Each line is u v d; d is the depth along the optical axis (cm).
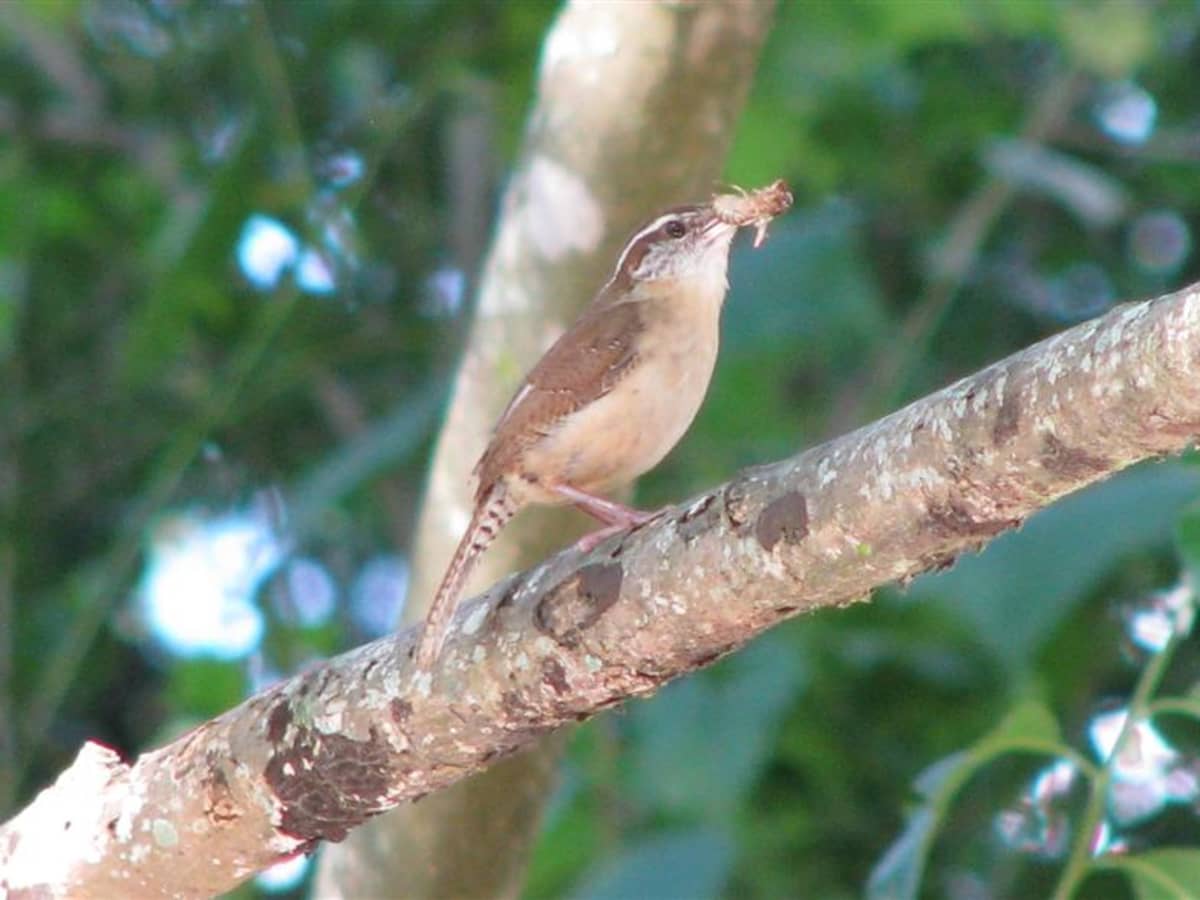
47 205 1518
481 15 1309
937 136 1437
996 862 1241
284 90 1213
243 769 736
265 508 1455
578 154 968
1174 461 995
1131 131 1492
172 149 1504
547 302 974
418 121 1425
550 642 677
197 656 1384
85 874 770
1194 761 1163
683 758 1118
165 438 1462
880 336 1302
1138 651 1224
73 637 1229
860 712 1309
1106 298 1455
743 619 646
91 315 1521
